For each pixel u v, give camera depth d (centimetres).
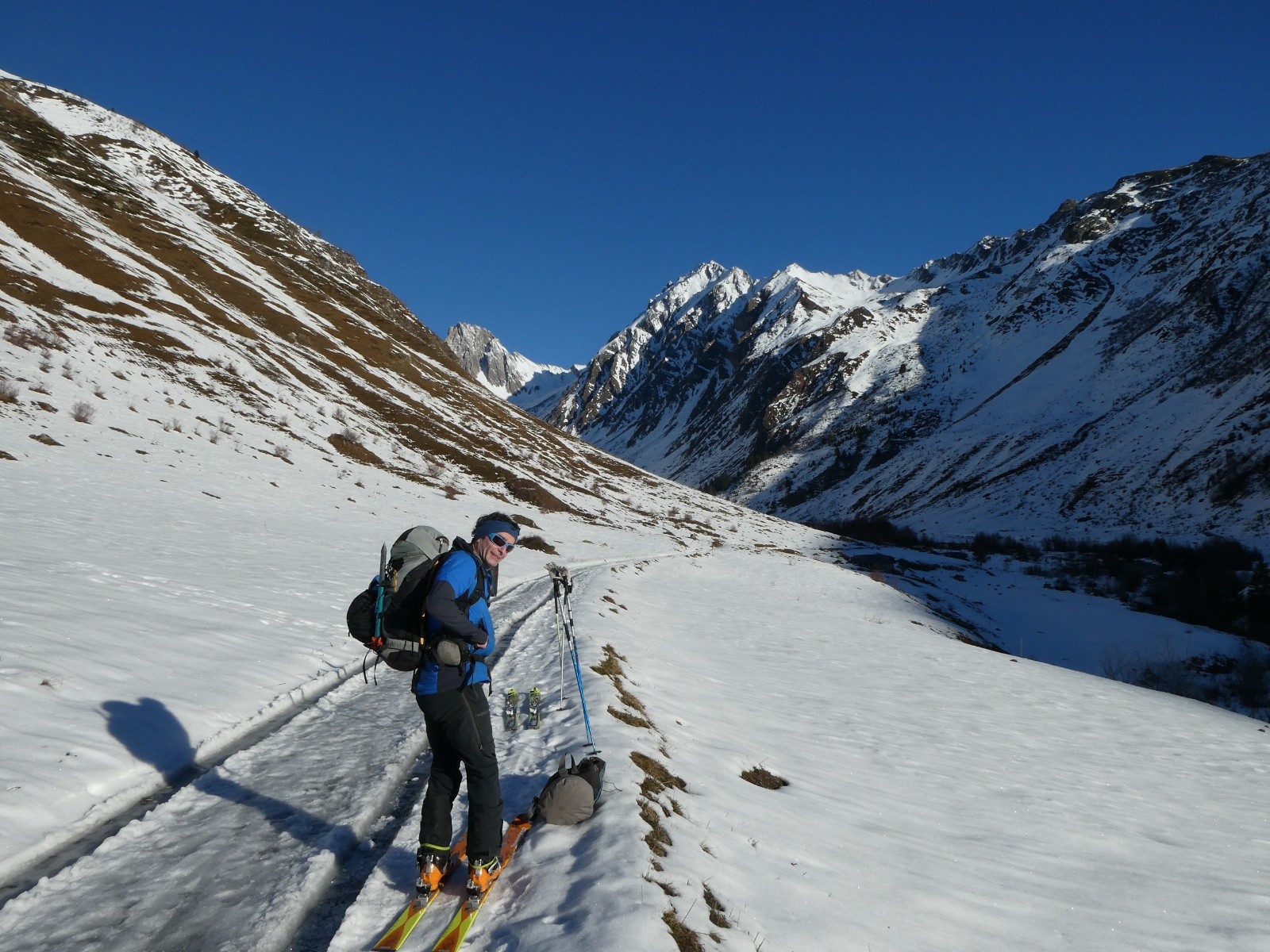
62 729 525
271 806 496
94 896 370
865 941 423
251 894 384
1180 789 1006
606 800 507
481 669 401
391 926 368
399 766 590
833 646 2073
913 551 7625
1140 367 13612
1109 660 3700
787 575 4403
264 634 972
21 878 378
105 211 7119
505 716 738
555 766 603
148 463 2644
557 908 373
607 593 2150
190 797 496
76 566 1077
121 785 489
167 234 7512
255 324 6444
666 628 1892
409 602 402
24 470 1992
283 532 2172
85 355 3669
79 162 8219
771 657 1752
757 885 458
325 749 619
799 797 700
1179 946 508
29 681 577
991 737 1170
